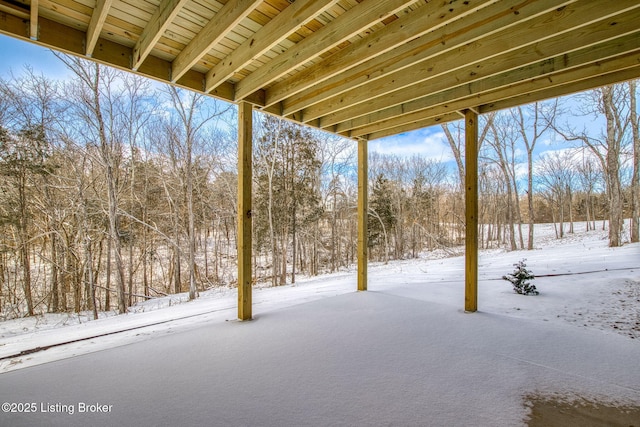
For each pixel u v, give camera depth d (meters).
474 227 3.32
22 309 10.11
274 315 3.26
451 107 3.38
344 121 4.14
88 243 9.05
